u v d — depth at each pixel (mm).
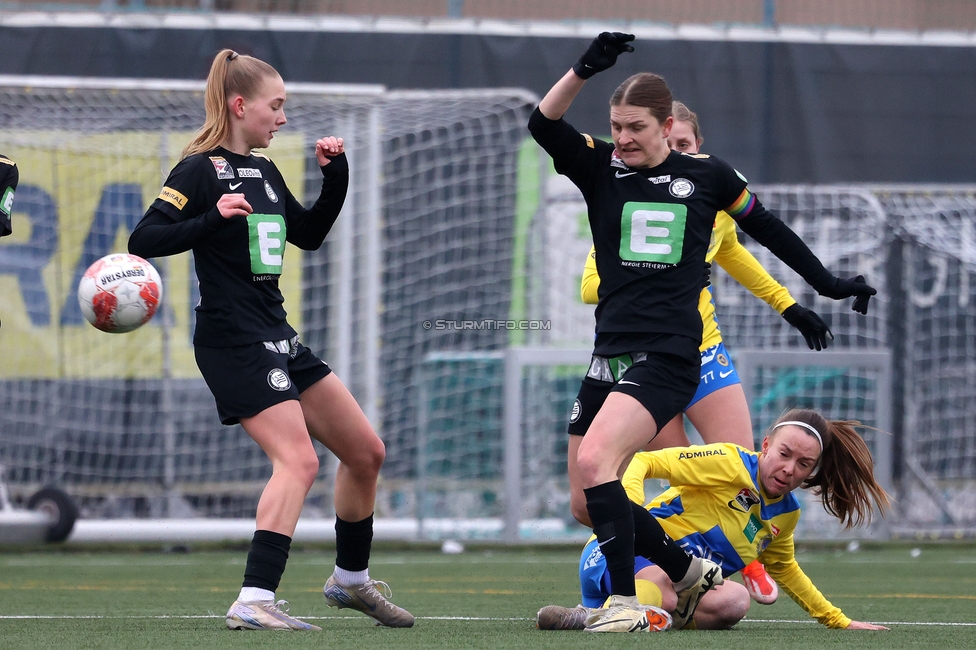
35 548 31328
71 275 35719
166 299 35844
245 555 30469
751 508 14016
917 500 38000
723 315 38688
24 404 35531
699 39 40625
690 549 13969
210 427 36344
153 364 36000
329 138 14211
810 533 35562
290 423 13016
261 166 13750
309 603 18375
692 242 12898
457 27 39625
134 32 38406
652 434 12531
